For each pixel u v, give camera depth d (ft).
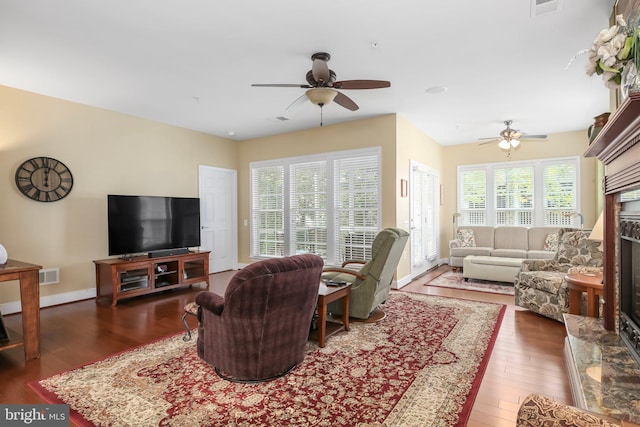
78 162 14.96
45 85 12.91
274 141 21.30
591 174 20.39
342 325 11.33
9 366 8.57
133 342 10.18
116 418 6.34
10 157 13.05
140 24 8.82
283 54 10.53
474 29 9.17
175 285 16.42
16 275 8.71
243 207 22.82
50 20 8.60
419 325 11.41
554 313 11.66
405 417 6.32
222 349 7.32
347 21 8.76
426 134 21.43
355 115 17.17
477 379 7.72
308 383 7.59
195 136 20.16
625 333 7.34
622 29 5.98
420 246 20.35
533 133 21.36
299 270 7.23
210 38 9.56
